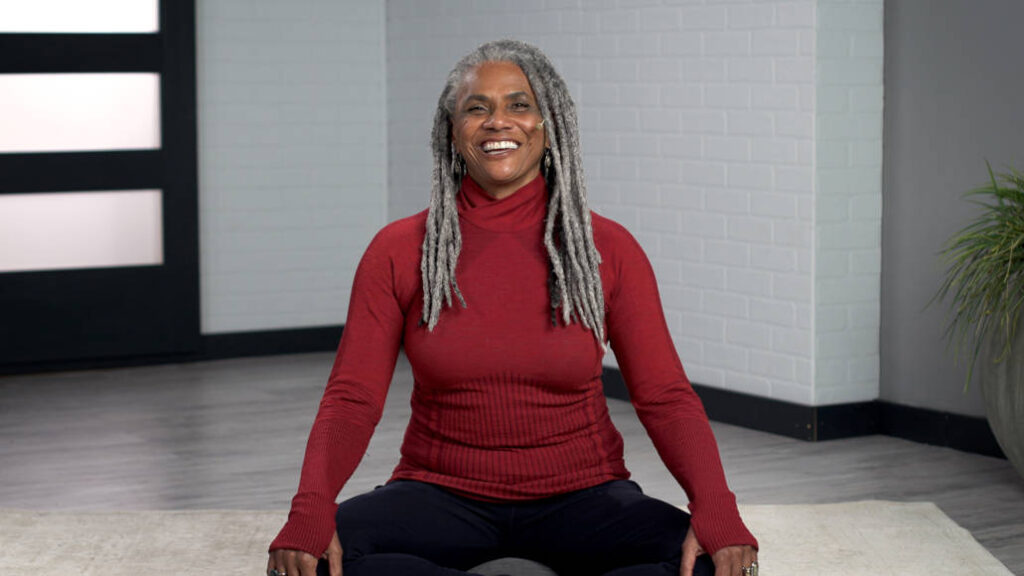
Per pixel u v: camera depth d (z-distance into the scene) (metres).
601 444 2.48
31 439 5.21
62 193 6.68
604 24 5.85
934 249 4.98
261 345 7.16
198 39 6.92
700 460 2.32
